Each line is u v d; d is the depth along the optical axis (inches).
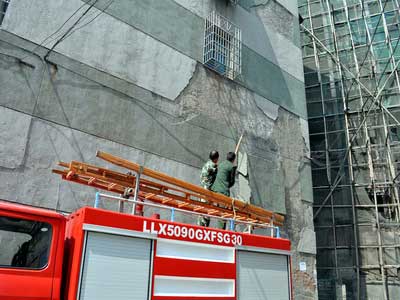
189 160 405.7
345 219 695.7
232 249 210.5
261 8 573.6
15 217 157.5
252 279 214.2
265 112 518.6
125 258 171.8
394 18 784.3
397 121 693.9
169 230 189.2
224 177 295.0
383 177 700.0
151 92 393.4
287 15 620.1
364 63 777.6
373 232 673.0
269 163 496.4
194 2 473.7
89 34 360.2
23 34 315.3
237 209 261.0
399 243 652.1
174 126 403.5
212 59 450.9
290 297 228.1
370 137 733.3
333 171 735.7
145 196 251.1
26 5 323.9
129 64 382.9
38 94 312.0
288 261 237.1
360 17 815.1
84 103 339.0
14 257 152.2
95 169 210.7
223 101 466.9
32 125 302.5
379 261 650.8
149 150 373.7
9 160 283.9
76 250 162.1
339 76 790.5
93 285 159.2
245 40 525.7
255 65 529.3
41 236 161.0
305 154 554.3
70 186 314.5
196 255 194.9
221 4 507.8
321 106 789.2
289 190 509.7
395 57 757.3
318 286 667.4
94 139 336.8
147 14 416.5
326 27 837.2
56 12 341.7
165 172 379.9
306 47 842.2
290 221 492.4
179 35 441.4
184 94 425.4
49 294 153.6
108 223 170.2
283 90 561.0
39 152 301.4
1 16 311.3
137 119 373.7
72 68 339.3
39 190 295.1
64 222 168.2
